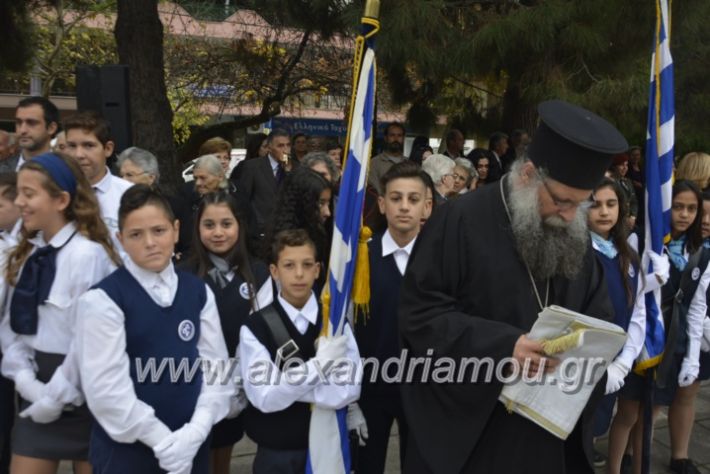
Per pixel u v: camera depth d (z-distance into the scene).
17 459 2.47
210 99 14.07
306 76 12.17
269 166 5.93
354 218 2.57
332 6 7.00
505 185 2.26
